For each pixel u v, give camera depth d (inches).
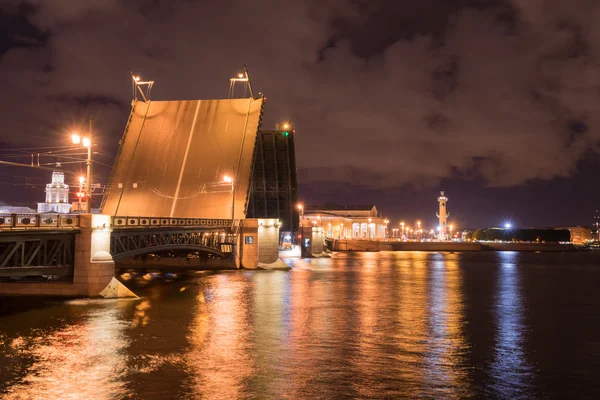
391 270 2667.3
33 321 984.9
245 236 2452.0
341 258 4229.8
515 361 759.1
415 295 1534.2
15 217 1114.7
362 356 770.8
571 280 2191.2
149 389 604.4
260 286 1708.9
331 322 1042.7
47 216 1184.8
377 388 624.4
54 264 1241.4
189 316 1078.4
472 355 791.1
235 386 621.0
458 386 639.1
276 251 2539.4
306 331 946.1
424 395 604.1
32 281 1250.6
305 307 1242.6
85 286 1230.3
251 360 736.3
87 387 608.7
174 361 724.0
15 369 676.7
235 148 2581.2
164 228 1672.0
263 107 2637.8
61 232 1161.4
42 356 740.7
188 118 2669.8
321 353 783.7
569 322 1091.3
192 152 2615.7
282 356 761.6
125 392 593.0
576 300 1472.7
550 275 2498.8
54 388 604.1
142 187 2605.8
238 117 2618.1
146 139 2667.3
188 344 825.5
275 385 627.2
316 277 2128.4
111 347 797.2
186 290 1562.5
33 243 1167.0
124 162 2652.6
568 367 729.0
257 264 2456.9
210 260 2396.7
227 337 882.1
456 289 1738.4
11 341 830.5
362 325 1015.6
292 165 3068.4
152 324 983.0
